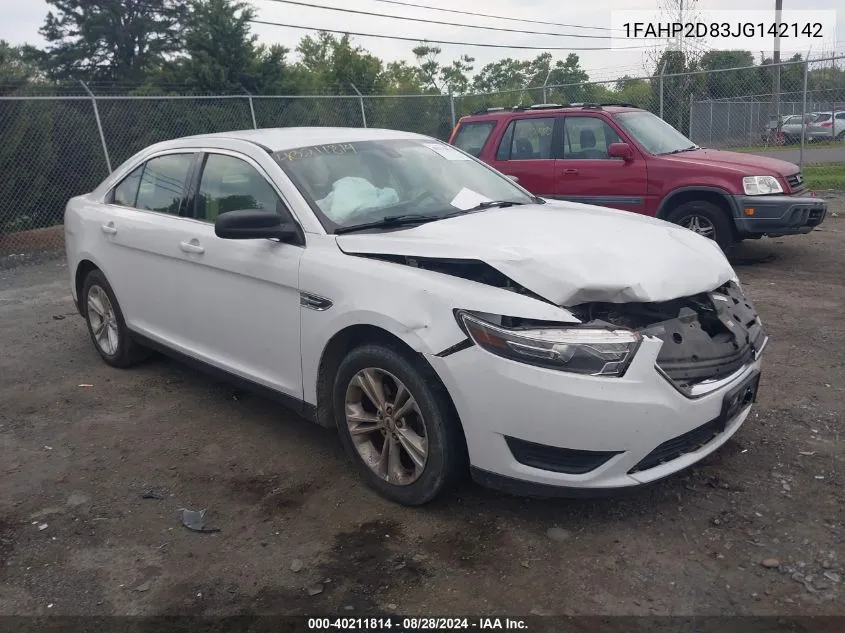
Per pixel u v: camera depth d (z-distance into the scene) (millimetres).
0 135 11852
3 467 4254
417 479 3508
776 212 8078
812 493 3572
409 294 3357
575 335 3066
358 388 3713
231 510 3715
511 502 3621
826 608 2811
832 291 7211
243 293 4203
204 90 23016
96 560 3340
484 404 3148
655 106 17297
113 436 4605
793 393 4742
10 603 3062
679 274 3418
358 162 4418
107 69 35375
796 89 20281
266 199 4195
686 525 3373
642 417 3049
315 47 39938
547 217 4047
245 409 4949
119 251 5246
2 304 8234
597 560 3162
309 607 2973
